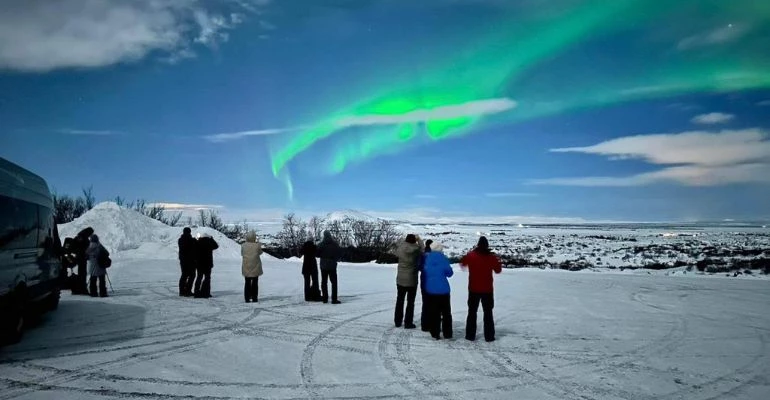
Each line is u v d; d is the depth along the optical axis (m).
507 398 6.37
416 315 11.92
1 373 7.00
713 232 122.62
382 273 22.88
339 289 16.75
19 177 9.09
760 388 6.87
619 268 33.91
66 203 57.28
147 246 29.66
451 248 54.69
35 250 9.79
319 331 10.07
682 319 11.68
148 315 11.48
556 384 6.94
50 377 6.86
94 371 7.17
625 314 12.30
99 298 14.03
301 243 42.91
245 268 13.45
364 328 10.41
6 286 8.10
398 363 7.88
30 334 9.46
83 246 14.76
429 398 6.34
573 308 13.14
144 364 7.55
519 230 144.62
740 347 9.08
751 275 27.52
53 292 11.68
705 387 6.88
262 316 11.55
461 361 8.02
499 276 22.02
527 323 11.12
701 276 23.75
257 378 7.03
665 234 107.19
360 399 6.27
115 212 31.31
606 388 6.79
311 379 7.03
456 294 15.68
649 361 8.12
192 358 7.95
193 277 14.60
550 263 38.25
